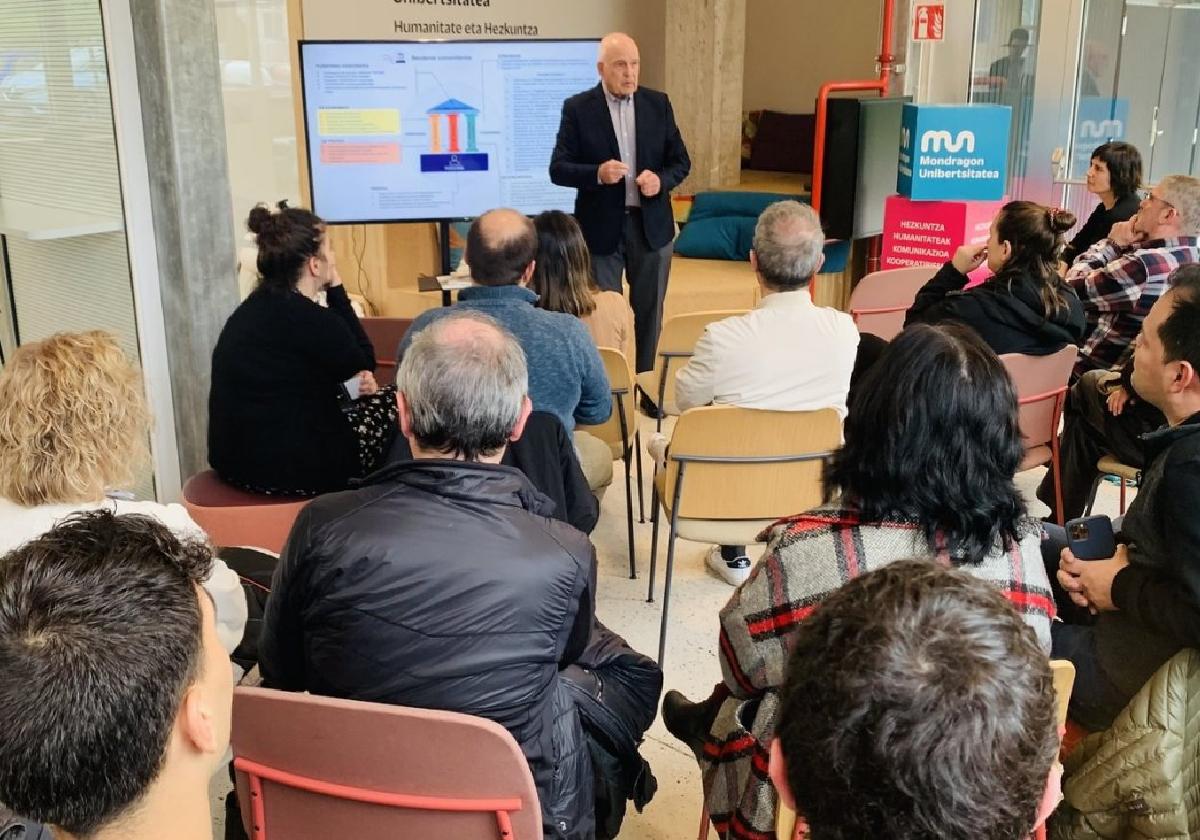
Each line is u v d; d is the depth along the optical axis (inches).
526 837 56.9
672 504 111.8
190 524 76.0
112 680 36.8
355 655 60.2
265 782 58.7
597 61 197.5
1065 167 233.0
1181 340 80.4
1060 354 124.6
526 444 96.1
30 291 149.8
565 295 126.9
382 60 189.2
